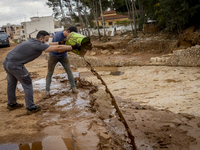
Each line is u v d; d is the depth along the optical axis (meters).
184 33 20.75
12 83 3.76
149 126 4.88
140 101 7.68
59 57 4.51
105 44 27.89
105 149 2.69
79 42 3.73
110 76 13.35
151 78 11.55
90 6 35.94
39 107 3.90
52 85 5.82
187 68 13.16
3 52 15.91
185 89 8.62
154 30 28.83
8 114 3.74
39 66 9.98
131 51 25.52
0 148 2.50
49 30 62.72
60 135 2.84
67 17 41.50
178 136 4.31
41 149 2.46
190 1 19.92
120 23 39.59
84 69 16.03
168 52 22.14
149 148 3.85
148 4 28.67
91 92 5.49
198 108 6.09
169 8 21.36
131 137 3.99
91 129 3.10
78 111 3.83
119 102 7.74
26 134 2.88
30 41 3.44
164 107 6.58
